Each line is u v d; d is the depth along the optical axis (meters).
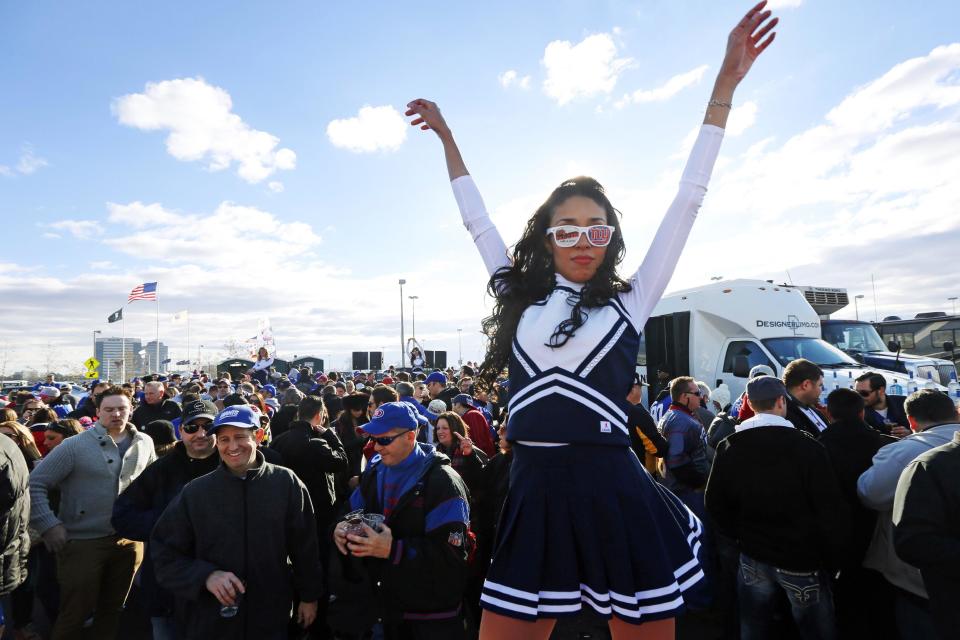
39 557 4.98
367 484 3.51
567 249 1.35
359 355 35.72
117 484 4.51
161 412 8.59
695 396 5.28
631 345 1.32
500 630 1.19
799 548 3.34
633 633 1.20
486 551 4.34
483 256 1.61
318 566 3.43
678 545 1.31
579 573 1.21
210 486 3.17
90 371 28.92
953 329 14.70
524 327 1.33
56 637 4.25
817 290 12.42
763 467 3.45
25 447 5.39
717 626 4.89
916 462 2.77
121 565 4.54
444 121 1.78
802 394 4.80
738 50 1.50
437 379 9.95
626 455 1.28
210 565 3.02
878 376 5.45
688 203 1.46
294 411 7.31
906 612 3.20
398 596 3.05
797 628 3.73
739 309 10.11
